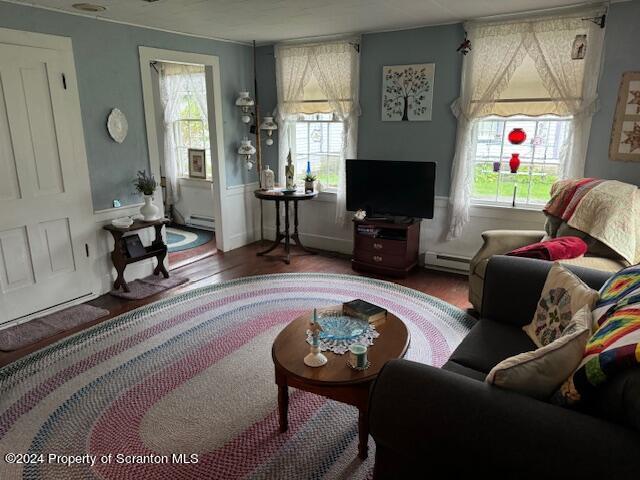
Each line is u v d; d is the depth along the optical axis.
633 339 1.21
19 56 3.20
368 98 4.62
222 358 2.88
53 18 3.37
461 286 4.14
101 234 3.93
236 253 5.22
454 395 1.28
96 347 3.01
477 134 4.11
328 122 5.05
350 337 2.25
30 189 3.38
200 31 4.35
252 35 4.61
